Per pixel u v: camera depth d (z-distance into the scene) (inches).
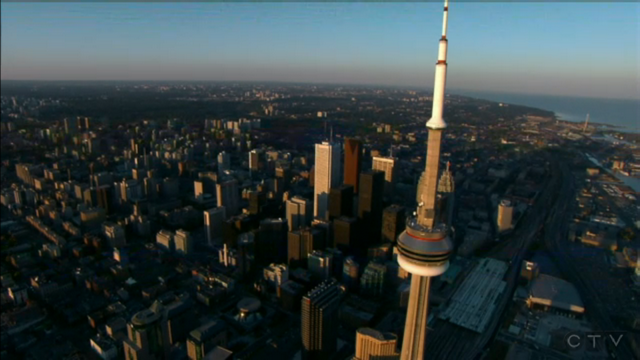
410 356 7391.7
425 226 6683.1
